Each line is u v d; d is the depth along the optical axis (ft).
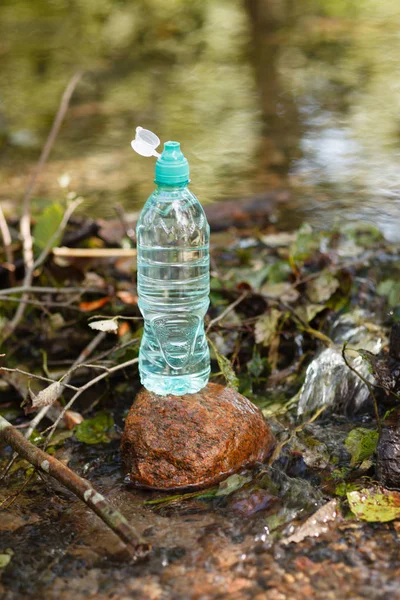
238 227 5.75
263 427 3.90
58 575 3.41
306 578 3.34
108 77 9.18
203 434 3.77
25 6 12.45
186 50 10.02
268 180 6.22
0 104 8.33
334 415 4.16
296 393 4.33
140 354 4.02
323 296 4.56
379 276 4.96
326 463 3.84
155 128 7.42
